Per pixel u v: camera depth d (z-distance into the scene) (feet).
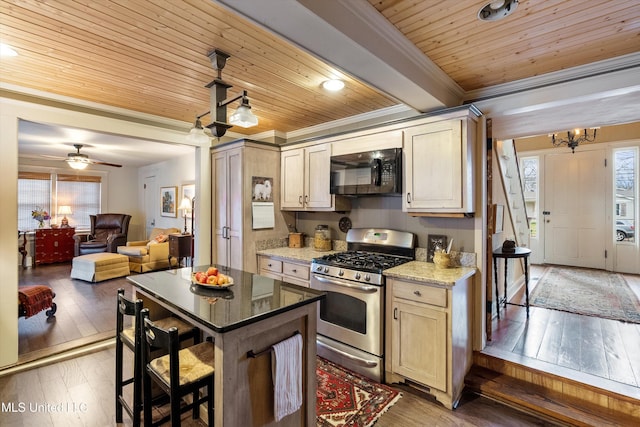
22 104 8.79
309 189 11.53
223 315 4.97
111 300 14.43
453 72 7.67
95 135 15.58
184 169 21.52
